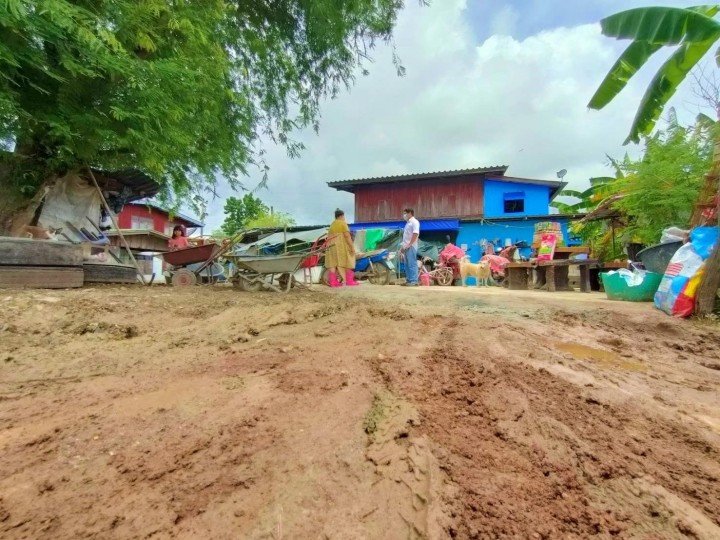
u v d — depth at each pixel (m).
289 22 8.76
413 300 5.96
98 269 6.14
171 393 2.04
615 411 1.99
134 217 23.45
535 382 2.36
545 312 4.97
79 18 4.16
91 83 5.48
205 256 8.05
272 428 1.66
